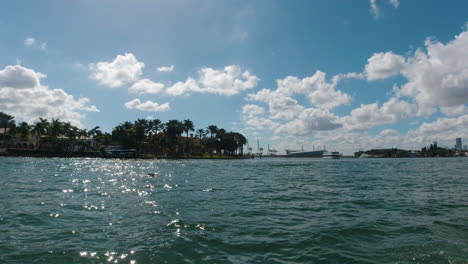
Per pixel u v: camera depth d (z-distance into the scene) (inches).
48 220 469.1
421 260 288.0
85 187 937.5
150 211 545.3
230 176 1487.5
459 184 1023.0
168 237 373.1
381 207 581.0
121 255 307.6
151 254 311.1
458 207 572.1
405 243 341.7
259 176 1487.5
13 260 290.8
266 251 322.0
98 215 509.0
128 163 3248.0
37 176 1346.0
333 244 343.6
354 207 583.8
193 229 414.0
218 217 493.0
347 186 979.9
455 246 327.3
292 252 318.3
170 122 6077.8
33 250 320.8
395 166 2733.8
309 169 2246.6
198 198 711.7
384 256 301.6
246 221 463.8
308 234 385.7
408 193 789.9
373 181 1162.6
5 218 479.5
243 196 748.0
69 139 5733.3
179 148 6702.8
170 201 663.8
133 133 5511.8
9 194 761.0
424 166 2691.9
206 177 1416.1
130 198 709.9
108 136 6801.2
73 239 363.9
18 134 5398.6
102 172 1694.1
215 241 357.1
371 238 365.7
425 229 401.7
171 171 1902.1
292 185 1024.2
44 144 5423.2
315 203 634.8
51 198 699.4
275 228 418.6
